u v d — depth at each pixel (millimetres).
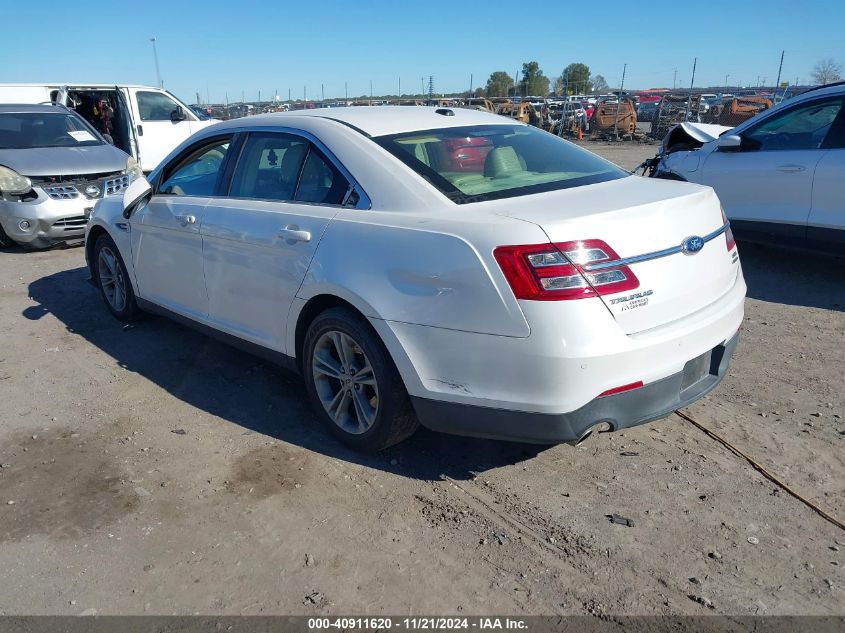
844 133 5867
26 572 2719
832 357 4559
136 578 2672
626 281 2744
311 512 3049
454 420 2994
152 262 4781
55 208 8008
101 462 3490
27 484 3311
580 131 26375
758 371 4371
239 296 3986
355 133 3547
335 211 3406
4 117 8953
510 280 2691
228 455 3531
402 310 3002
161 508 3100
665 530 2869
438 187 3213
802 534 2826
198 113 15891
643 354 2766
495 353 2777
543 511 3016
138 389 4340
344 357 3393
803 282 6250
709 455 3418
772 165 6270
